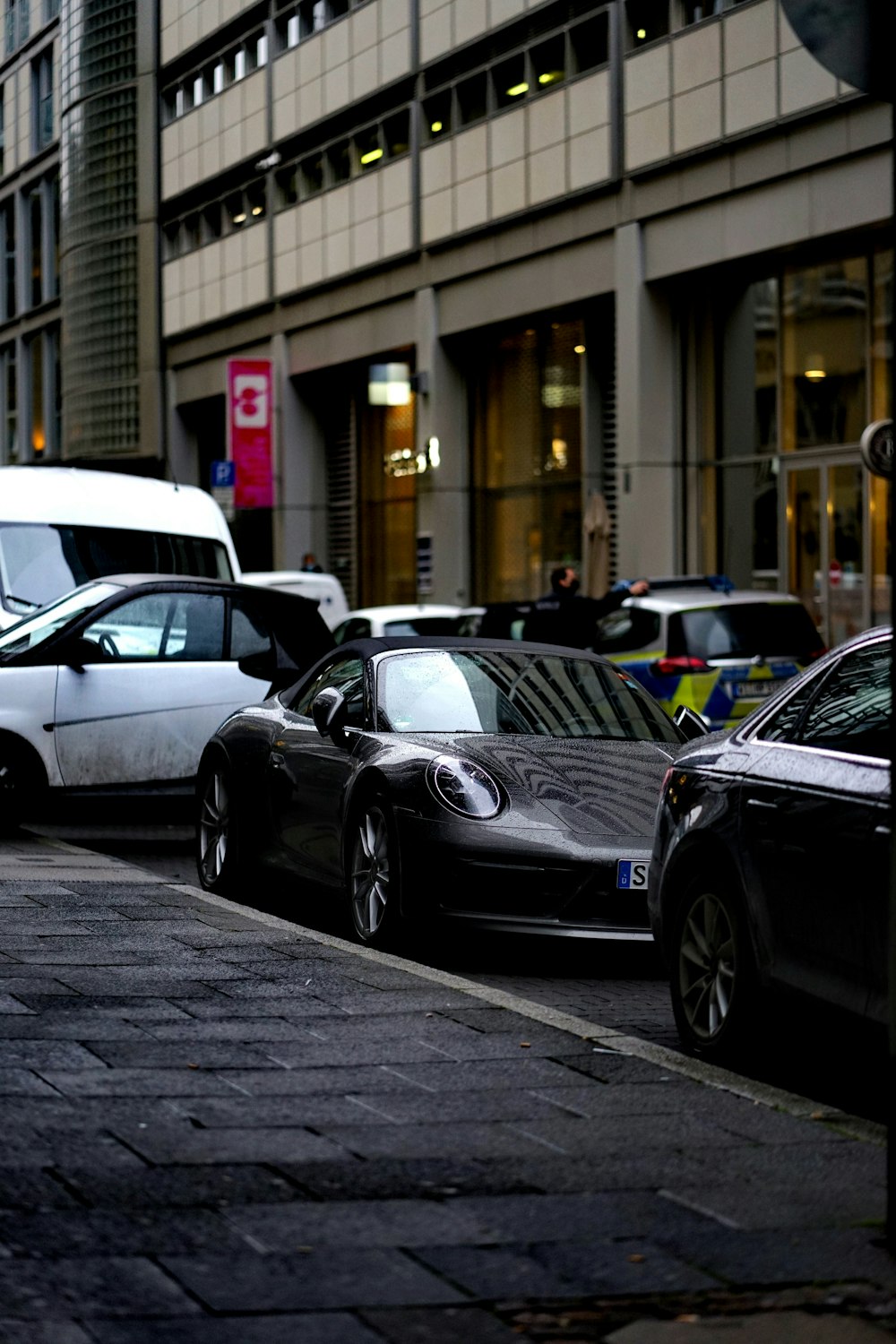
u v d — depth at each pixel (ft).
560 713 35.63
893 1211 16.44
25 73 188.34
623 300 93.76
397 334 119.55
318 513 137.80
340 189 124.67
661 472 93.09
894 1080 16.61
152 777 48.29
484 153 106.22
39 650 47.80
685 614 62.95
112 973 28.12
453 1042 24.26
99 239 160.25
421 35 113.60
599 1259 15.96
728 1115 21.09
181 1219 16.67
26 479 61.31
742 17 83.20
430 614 77.66
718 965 24.53
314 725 36.81
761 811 23.43
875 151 76.84
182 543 62.49
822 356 84.38
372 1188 17.79
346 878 33.71
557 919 30.89
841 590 83.61
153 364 156.76
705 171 86.89
